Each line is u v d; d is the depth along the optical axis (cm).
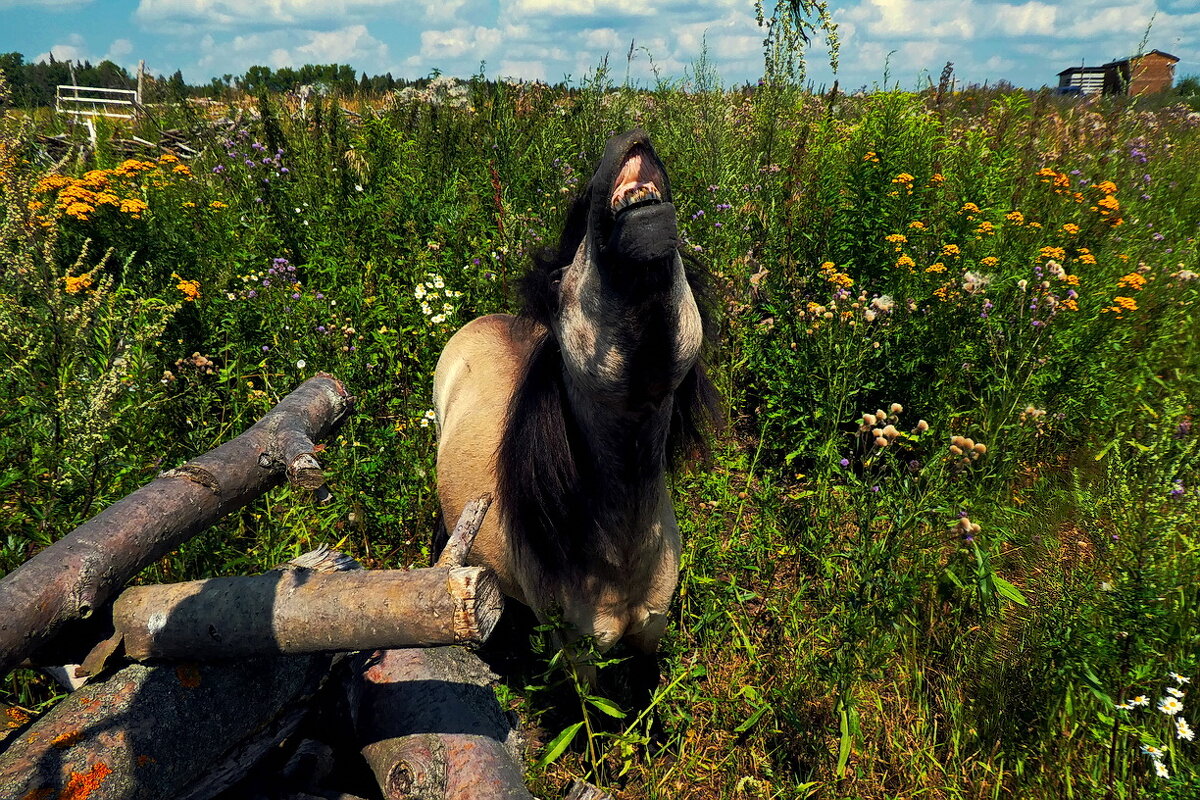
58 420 258
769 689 281
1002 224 527
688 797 261
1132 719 246
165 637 168
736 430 441
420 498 346
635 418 196
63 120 1241
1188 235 646
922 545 301
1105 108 950
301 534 320
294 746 206
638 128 157
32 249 297
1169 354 460
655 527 229
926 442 385
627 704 295
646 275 155
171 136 966
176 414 339
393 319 421
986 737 261
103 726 159
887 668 288
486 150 659
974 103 899
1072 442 407
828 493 344
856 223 488
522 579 244
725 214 538
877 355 400
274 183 591
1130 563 252
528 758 261
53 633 155
